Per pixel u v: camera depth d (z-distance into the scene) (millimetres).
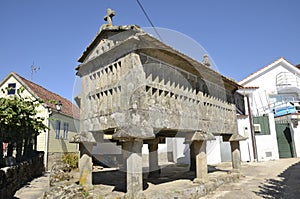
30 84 17031
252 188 7805
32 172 11258
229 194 7074
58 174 7859
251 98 17953
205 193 7000
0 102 8273
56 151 14914
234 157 9852
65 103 19469
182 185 6918
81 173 6219
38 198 7312
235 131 9625
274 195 6863
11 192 7832
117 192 5664
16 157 9945
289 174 9969
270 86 19406
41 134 14047
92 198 5387
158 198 5559
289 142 16062
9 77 15742
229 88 9617
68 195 5172
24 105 8969
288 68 19719
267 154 15156
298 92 19328
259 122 15727
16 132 9422
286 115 16531
